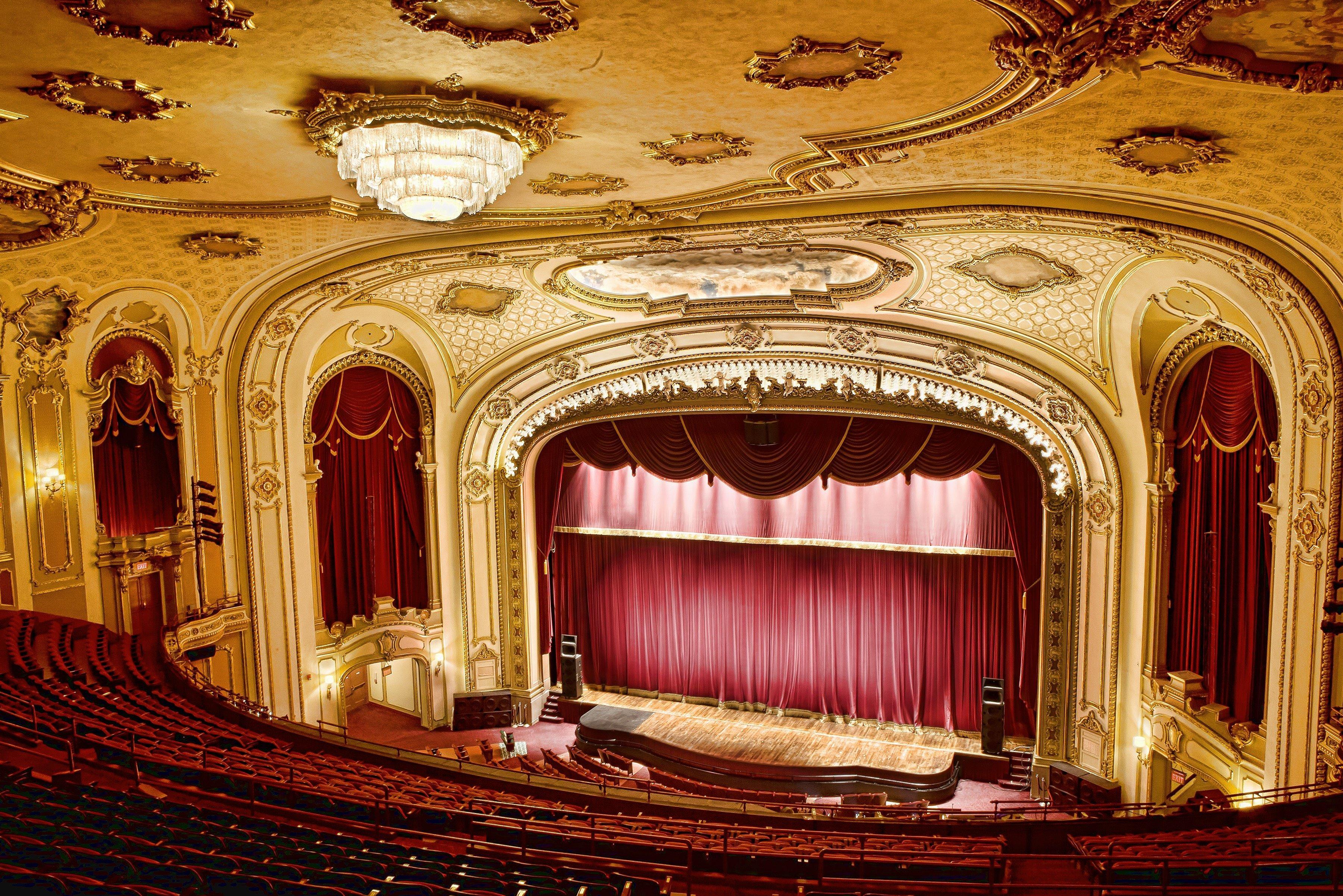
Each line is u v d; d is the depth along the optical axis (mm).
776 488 17844
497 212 10383
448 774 10305
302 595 16281
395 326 16438
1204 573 13555
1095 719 15586
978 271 12781
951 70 6016
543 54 5906
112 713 9414
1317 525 10500
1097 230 9852
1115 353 13727
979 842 8953
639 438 18672
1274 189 8016
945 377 15703
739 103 6793
